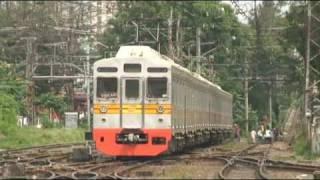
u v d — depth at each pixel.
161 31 85.00
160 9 94.50
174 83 37.50
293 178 26.81
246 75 93.62
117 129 36.12
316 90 56.06
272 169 32.31
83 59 87.06
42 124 89.19
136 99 36.19
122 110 36.19
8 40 85.44
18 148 56.94
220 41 97.50
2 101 68.44
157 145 36.06
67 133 79.50
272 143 72.50
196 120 47.81
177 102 38.56
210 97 57.44
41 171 29.92
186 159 38.44
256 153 48.84
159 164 34.91
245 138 98.56
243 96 113.06
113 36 92.38
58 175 27.12
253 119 116.25
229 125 78.62
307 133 48.31
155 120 36.12
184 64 72.88
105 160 38.22
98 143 36.31
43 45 84.00
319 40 57.34
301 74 76.12
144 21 92.25
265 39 91.25
